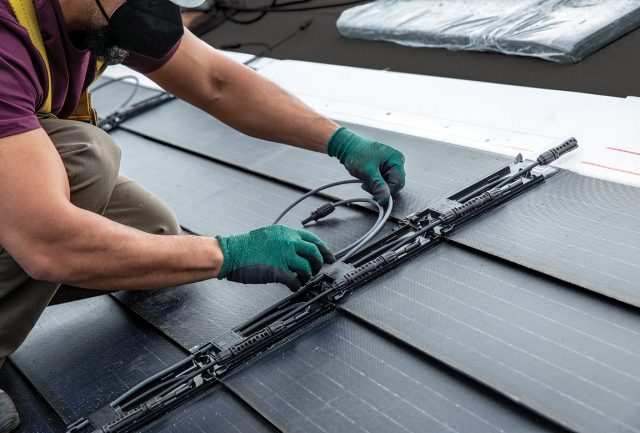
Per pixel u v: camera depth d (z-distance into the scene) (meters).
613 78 3.29
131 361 2.28
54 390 2.23
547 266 2.13
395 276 2.29
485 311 2.04
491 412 1.71
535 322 1.95
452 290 2.16
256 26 5.55
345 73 4.19
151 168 3.58
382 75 4.01
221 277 2.15
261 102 2.64
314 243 2.24
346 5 5.48
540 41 3.64
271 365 2.07
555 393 1.71
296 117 2.69
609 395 1.67
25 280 2.17
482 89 3.49
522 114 3.14
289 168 3.17
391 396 1.84
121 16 1.95
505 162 2.76
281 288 2.42
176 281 2.05
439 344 1.95
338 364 2.00
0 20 1.81
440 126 3.24
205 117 4.04
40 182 1.79
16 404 2.23
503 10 4.21
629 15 3.66
